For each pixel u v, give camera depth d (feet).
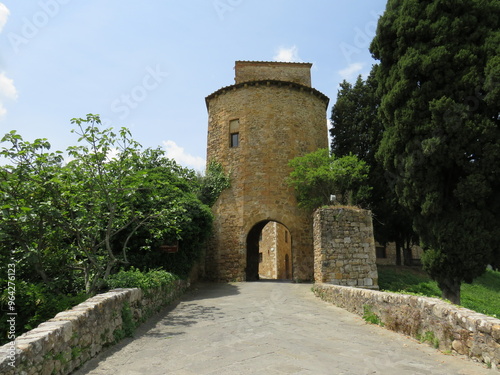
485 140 35.24
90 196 24.26
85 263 25.76
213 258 58.34
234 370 12.99
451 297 37.70
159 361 14.37
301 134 61.36
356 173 54.13
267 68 70.74
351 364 13.62
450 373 12.50
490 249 35.53
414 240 68.59
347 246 37.14
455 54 38.42
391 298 20.43
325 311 26.78
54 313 19.03
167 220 29.04
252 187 57.93
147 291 23.84
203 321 23.03
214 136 64.23
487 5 38.88
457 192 36.60
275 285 48.42
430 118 39.14
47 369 10.98
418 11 42.65
